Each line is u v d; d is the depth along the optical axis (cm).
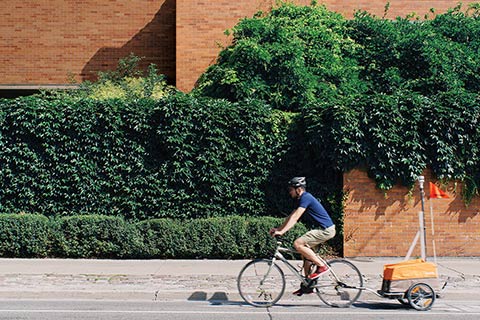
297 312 830
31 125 1296
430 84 1409
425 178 1268
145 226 1252
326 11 1552
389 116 1239
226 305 881
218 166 1298
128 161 1305
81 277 1045
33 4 1825
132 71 1739
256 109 1300
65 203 1304
